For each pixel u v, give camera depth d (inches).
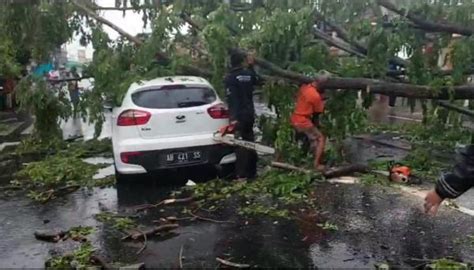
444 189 102.3
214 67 330.3
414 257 182.9
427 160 338.0
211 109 304.7
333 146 327.0
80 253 194.2
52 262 187.5
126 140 297.1
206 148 302.4
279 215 237.8
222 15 319.3
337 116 323.9
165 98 303.1
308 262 181.5
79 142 467.8
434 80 311.6
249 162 312.2
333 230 214.8
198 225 228.7
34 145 438.3
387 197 263.0
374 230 213.3
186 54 366.0
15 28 374.9
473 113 372.8
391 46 313.7
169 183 313.3
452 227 214.7
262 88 342.0
